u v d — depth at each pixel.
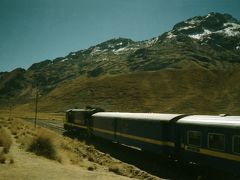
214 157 19.97
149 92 141.12
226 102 120.25
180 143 23.56
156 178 21.94
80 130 49.66
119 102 135.62
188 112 114.25
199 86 142.38
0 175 16.62
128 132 31.66
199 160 21.42
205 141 20.81
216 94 131.62
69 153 26.44
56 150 24.88
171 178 22.02
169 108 120.81
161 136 25.28
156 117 26.73
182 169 24.48
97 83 160.00
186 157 22.84
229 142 18.73
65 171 19.03
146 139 27.78
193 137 22.08
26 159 21.47
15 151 23.84
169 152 24.75
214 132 20.00
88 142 42.44
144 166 26.19
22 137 31.11
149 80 153.75
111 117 36.34
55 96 168.12
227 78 147.75
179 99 130.00
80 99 148.12
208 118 21.53
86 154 29.83
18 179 16.25
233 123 18.70
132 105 130.88
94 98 144.50
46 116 118.25
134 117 30.61
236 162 18.16
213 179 21.23
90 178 17.86
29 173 17.62
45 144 24.94
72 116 53.47
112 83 155.50
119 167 25.36
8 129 38.47
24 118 98.06
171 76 155.75
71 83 181.88
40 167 19.42
